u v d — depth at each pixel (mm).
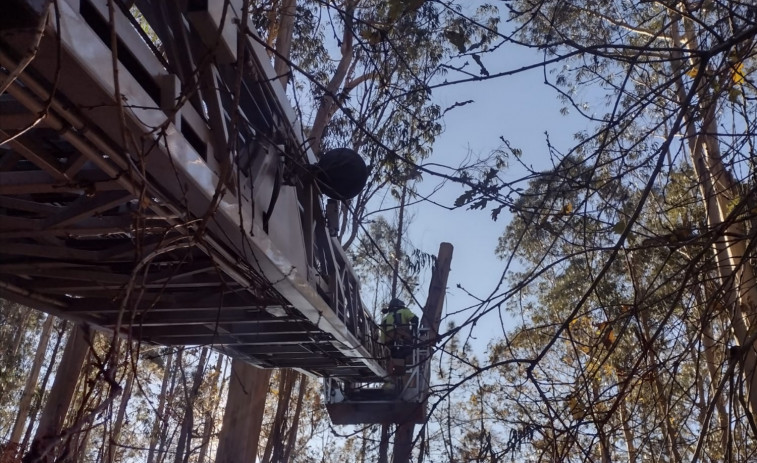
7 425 18797
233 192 3906
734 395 3418
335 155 5281
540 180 3621
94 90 2730
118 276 4543
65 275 4520
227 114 4203
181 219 3607
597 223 3867
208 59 2660
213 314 5500
